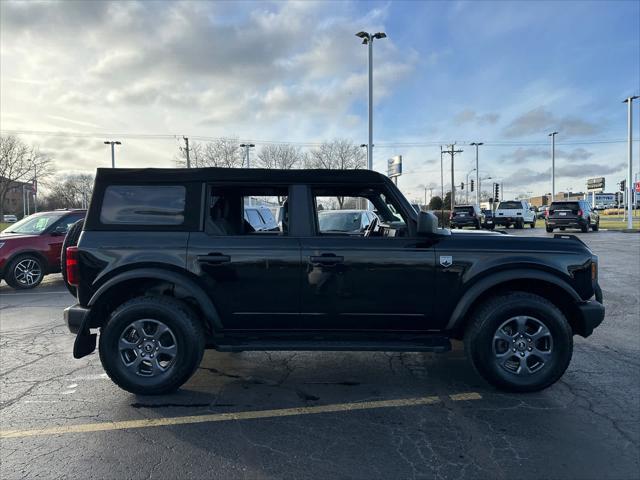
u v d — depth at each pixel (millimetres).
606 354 5070
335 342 4000
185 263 3930
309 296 3967
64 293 9055
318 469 2885
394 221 4656
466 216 30109
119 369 3918
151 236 3979
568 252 4043
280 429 3418
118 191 4051
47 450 3117
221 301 3973
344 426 3459
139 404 3861
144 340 3955
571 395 3986
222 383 4340
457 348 5449
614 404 3803
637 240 20688
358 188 4258
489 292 4160
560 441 3205
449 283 3971
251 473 2842
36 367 4785
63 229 10023
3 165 66750
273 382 4367
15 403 3893
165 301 3967
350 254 3945
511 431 3354
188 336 3920
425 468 2885
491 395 4012
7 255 9242
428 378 4453
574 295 4000
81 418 3605
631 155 29672
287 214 4172
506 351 3984
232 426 3469
